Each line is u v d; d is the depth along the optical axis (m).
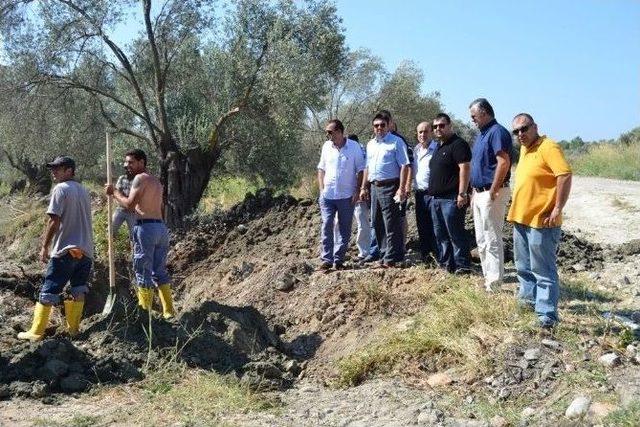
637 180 21.00
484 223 7.08
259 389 6.18
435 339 6.44
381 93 27.00
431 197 8.12
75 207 6.69
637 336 6.11
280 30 13.90
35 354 6.06
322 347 7.41
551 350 5.88
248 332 7.25
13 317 8.30
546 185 6.05
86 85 14.35
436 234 8.12
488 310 6.57
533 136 6.12
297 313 8.20
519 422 5.08
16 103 14.20
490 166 7.02
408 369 6.31
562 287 7.88
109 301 7.14
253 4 14.31
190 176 14.21
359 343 7.13
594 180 19.50
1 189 26.92
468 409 5.41
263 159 15.33
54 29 13.72
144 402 5.59
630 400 4.97
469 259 8.04
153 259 7.58
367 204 9.24
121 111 15.68
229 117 14.37
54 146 15.41
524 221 6.17
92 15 13.48
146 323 6.85
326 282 8.38
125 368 6.14
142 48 15.02
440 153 7.88
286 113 14.08
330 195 8.73
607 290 7.94
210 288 10.58
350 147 8.73
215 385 5.91
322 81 14.74
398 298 7.68
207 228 12.77
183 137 14.35
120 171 20.09
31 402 5.54
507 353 5.95
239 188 18.59
